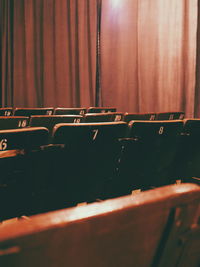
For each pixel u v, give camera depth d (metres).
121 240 0.49
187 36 6.64
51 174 1.76
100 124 1.88
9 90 9.59
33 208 1.74
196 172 2.58
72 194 1.89
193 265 0.62
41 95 9.06
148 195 0.52
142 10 7.20
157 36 7.05
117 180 2.13
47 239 0.41
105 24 7.70
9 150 1.56
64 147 1.77
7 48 9.55
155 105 7.19
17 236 0.39
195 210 0.58
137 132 2.13
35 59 9.04
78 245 0.45
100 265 0.48
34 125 2.73
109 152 2.01
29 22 8.98
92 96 8.04
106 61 7.77
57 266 0.43
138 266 0.53
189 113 6.71
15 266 0.40
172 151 2.39
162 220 0.54
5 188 1.60
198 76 6.62
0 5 9.48
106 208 0.47
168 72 6.94
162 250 0.55
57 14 8.50
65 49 8.47
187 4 6.60
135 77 7.43
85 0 7.98
